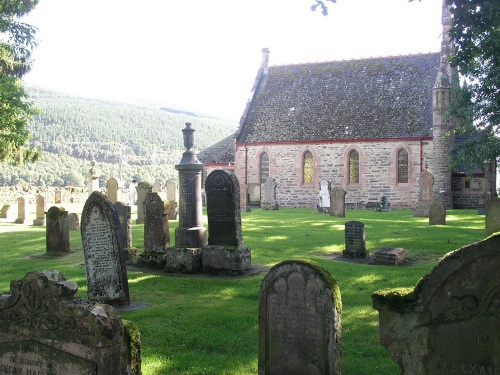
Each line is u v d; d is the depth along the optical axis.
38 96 160.38
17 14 23.08
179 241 14.47
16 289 5.16
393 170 37.94
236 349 7.91
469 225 23.77
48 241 16.78
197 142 136.50
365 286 11.69
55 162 100.31
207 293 11.41
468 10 15.48
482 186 37.06
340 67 43.91
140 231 21.45
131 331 5.34
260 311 6.80
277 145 41.41
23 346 5.16
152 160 114.50
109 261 10.30
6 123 20.14
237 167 42.78
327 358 6.32
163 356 7.62
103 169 103.31
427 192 29.59
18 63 26.25
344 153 39.41
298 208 39.50
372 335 8.41
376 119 39.41
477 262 4.92
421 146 37.03
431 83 39.66
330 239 19.09
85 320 4.82
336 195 29.30
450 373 5.11
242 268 13.32
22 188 47.69
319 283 6.37
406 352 5.34
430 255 15.74
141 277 13.02
